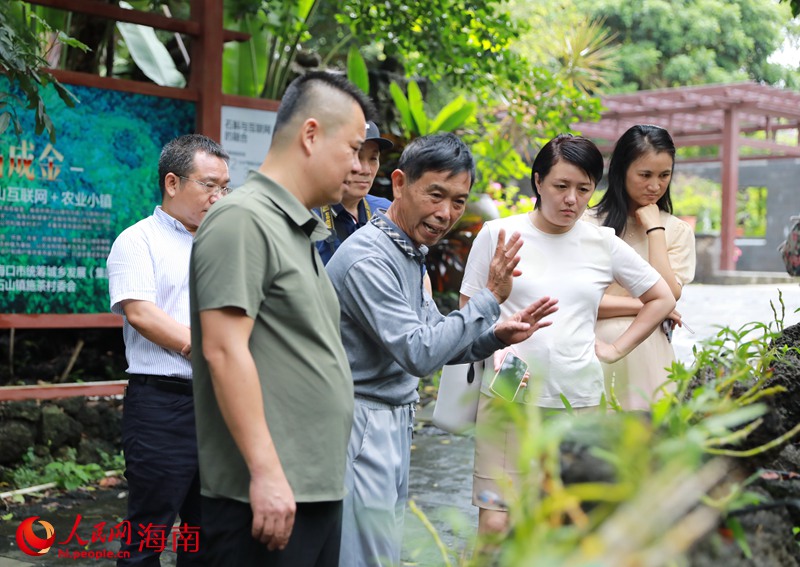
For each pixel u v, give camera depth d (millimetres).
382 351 2576
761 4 24094
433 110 14188
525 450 1066
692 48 23875
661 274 3363
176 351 3139
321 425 2109
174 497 3197
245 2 7367
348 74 8602
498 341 2611
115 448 5680
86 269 5578
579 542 1066
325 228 2230
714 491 1367
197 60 6004
